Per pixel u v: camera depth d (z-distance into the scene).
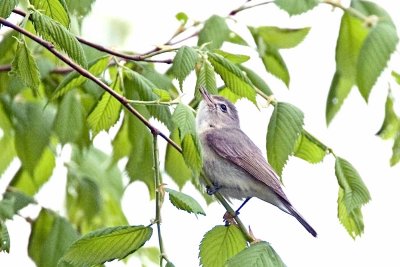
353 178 10.25
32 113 12.05
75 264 8.89
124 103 9.42
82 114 12.09
